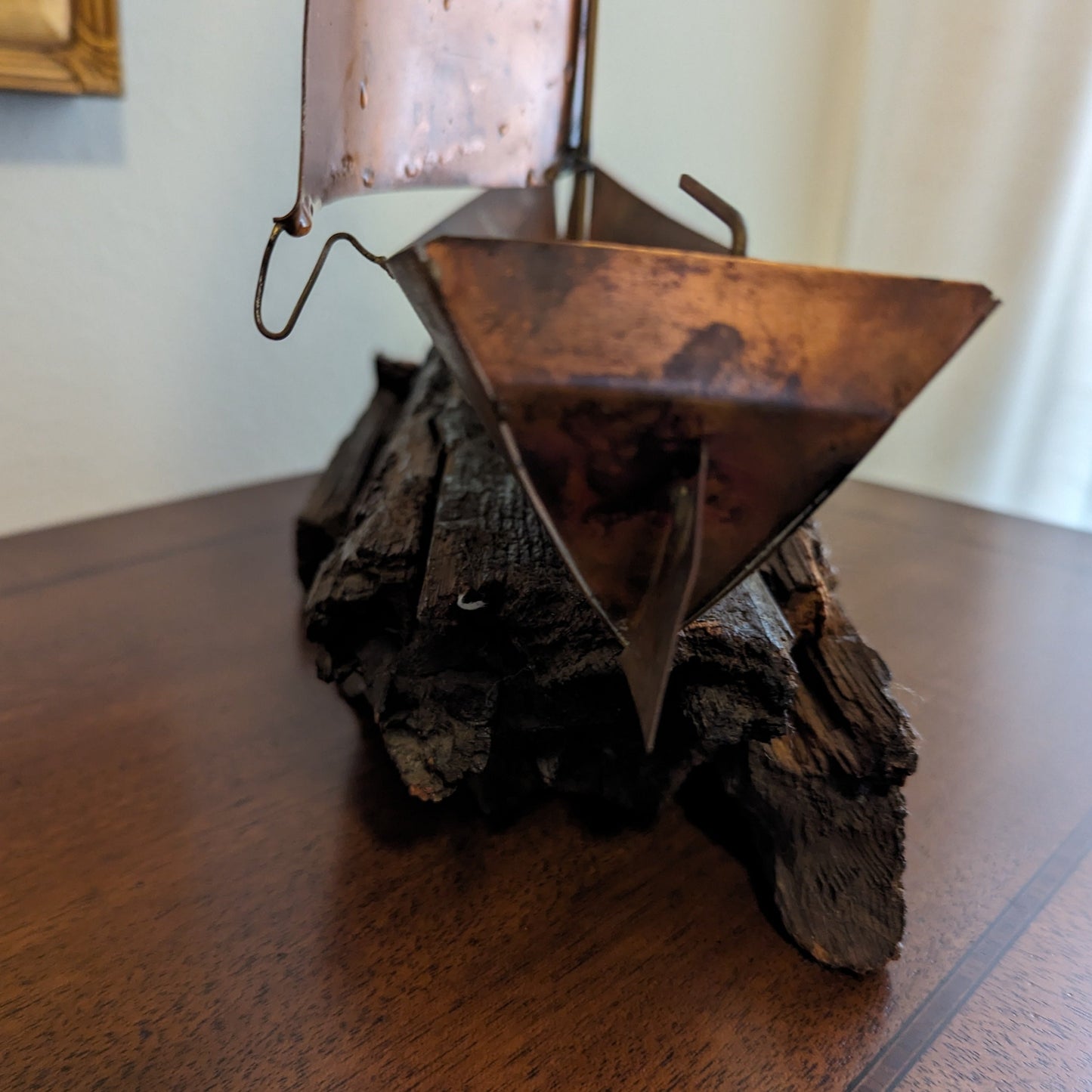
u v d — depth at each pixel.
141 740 0.29
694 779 0.27
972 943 0.23
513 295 0.17
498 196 0.28
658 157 0.54
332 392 0.50
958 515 0.51
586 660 0.22
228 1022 0.20
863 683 0.24
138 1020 0.20
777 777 0.24
